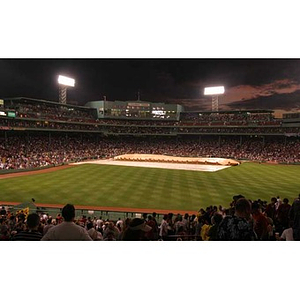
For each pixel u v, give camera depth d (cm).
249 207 573
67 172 4469
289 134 7638
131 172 4497
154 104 10269
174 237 1098
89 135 9431
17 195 2866
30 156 5809
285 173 4641
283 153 7194
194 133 8931
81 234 601
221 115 9581
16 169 4478
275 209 1443
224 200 2711
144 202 2619
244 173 4575
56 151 6800
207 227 955
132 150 8531
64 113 8850
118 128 9588
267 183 3631
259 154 7456
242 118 9000
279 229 1182
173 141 9444
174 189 3177
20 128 6512
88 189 3145
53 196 2831
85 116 9669
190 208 2436
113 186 3319
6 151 5856
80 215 2225
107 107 10044
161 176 4116
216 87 9694
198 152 8194
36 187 3250
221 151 8094
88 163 5862
